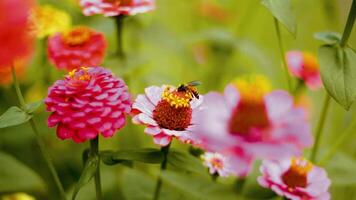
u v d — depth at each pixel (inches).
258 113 17.9
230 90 19.3
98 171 20.3
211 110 18.2
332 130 32.9
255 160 23.2
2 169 24.0
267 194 22.7
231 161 17.3
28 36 16.6
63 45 25.2
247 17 37.6
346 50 22.1
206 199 19.1
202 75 35.5
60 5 30.9
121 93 19.1
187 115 20.0
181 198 22.5
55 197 27.9
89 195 25.0
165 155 20.3
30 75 28.9
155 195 21.8
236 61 38.1
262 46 40.6
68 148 29.3
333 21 29.5
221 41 33.8
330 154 25.1
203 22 39.5
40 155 28.5
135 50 31.5
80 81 18.9
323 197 21.6
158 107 20.0
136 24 29.6
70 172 28.6
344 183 24.9
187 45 34.3
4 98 28.4
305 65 28.1
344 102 21.3
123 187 23.3
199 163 20.5
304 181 21.7
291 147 17.1
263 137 17.3
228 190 19.2
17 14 16.2
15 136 27.8
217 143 17.4
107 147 30.4
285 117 18.1
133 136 28.8
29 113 20.1
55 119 18.8
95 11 24.5
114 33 30.3
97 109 18.7
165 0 38.2
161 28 31.8
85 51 25.0
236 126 17.9
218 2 39.1
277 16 21.2
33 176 24.2
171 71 37.6
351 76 21.6
